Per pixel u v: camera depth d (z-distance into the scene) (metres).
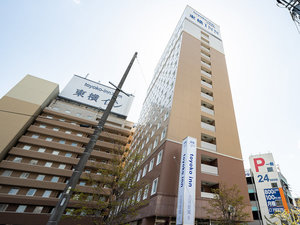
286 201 32.69
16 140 31.52
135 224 20.44
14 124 31.56
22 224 25.81
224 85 29.50
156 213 14.19
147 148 26.61
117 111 48.34
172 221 15.04
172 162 17.44
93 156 35.28
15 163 29.09
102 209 13.92
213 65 31.81
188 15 40.88
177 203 14.68
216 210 15.30
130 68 10.48
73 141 36.16
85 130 38.03
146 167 23.20
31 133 33.97
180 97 23.14
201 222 15.89
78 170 6.45
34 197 27.92
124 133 42.56
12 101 34.19
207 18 44.66
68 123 37.50
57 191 29.67
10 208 26.70
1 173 28.31
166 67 37.88
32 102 35.94
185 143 17.30
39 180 29.17
